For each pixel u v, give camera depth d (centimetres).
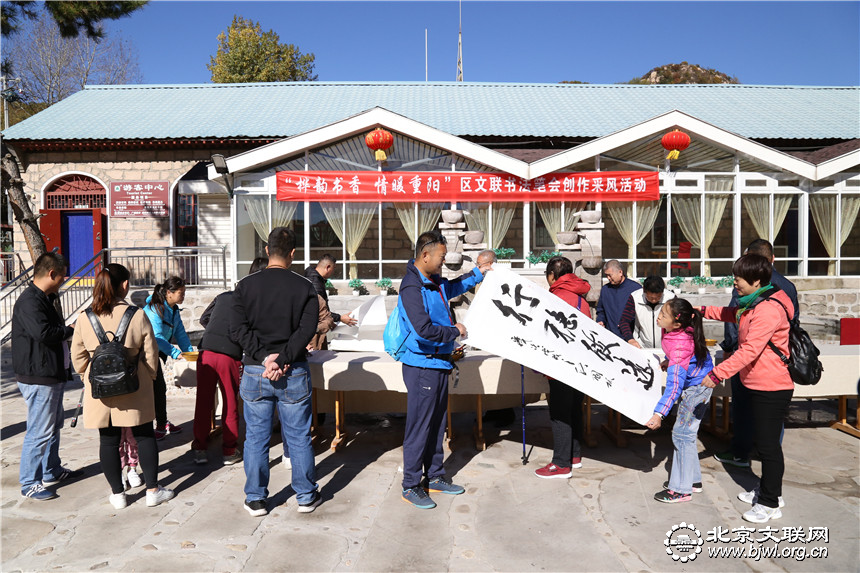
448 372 415
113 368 365
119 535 362
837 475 465
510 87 1878
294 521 383
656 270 1276
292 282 380
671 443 550
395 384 504
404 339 406
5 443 562
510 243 1214
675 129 1152
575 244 1010
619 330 536
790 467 483
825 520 385
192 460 508
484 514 395
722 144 1187
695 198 1266
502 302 432
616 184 1184
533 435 584
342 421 552
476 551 345
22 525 376
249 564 327
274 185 1181
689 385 406
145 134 1474
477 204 1196
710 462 498
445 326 398
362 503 412
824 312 1264
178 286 539
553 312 443
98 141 1467
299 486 393
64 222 1577
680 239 1286
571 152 1140
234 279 1173
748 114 1639
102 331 377
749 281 385
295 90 1820
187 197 1585
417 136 1121
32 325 408
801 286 1288
